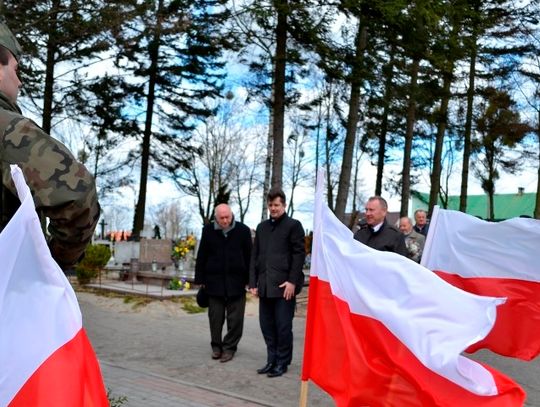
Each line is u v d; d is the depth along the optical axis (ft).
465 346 9.89
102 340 27.89
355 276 11.21
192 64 74.74
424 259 16.79
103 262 45.32
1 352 5.14
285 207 21.90
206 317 35.70
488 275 15.78
